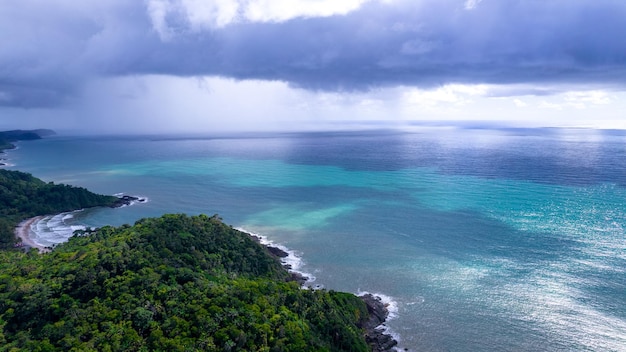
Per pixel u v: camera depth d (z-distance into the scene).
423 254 114.69
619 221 134.00
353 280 101.00
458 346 76.00
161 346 57.22
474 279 98.81
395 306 89.19
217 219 117.62
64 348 55.56
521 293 91.56
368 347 74.44
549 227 131.00
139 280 69.94
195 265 83.44
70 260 80.94
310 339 65.81
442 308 87.69
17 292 67.44
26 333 59.75
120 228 108.81
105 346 55.81
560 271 100.38
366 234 133.12
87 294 68.06
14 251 116.69
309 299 78.50
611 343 74.62
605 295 88.94
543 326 80.12
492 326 81.00
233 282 78.12
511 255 110.94
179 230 98.00
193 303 66.62
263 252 106.06
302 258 115.25
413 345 76.56
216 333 60.47
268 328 63.66
